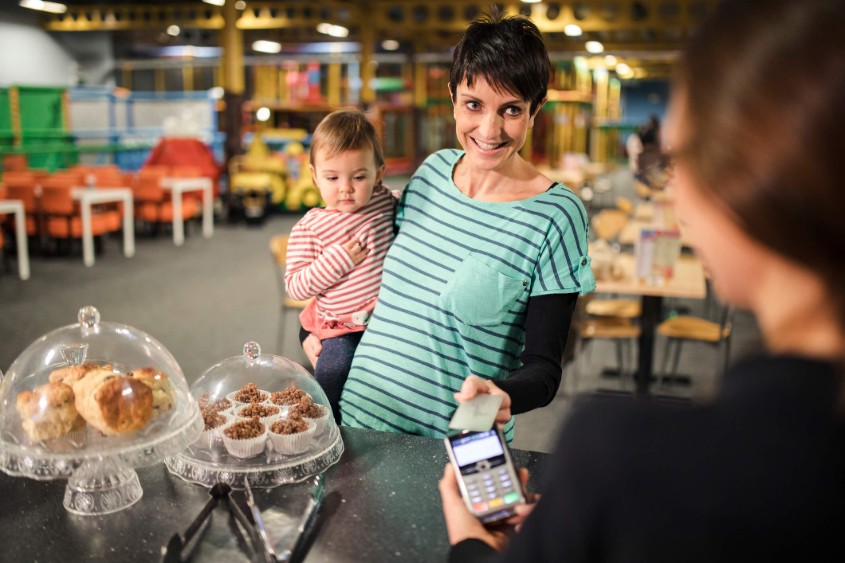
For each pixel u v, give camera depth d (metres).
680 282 4.05
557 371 1.36
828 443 0.46
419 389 1.50
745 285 0.52
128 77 21.16
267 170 11.45
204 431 1.27
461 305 1.45
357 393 1.56
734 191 0.47
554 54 17.38
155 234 9.61
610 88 28.31
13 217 7.89
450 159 1.62
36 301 6.09
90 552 1.04
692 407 0.52
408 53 18.17
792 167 0.44
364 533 1.07
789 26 0.45
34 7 15.76
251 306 6.18
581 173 12.48
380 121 15.04
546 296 1.42
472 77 1.37
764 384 0.49
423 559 1.01
